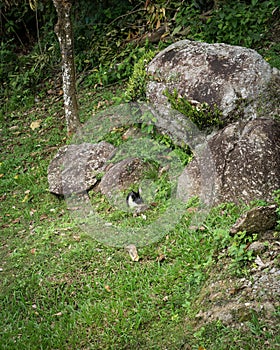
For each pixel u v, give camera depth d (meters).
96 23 9.52
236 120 5.68
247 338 3.69
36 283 4.87
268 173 5.01
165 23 8.34
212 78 5.84
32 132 7.93
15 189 6.62
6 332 4.38
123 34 9.10
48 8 9.96
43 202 6.23
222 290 4.18
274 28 8.09
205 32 7.98
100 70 8.47
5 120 8.58
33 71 9.22
